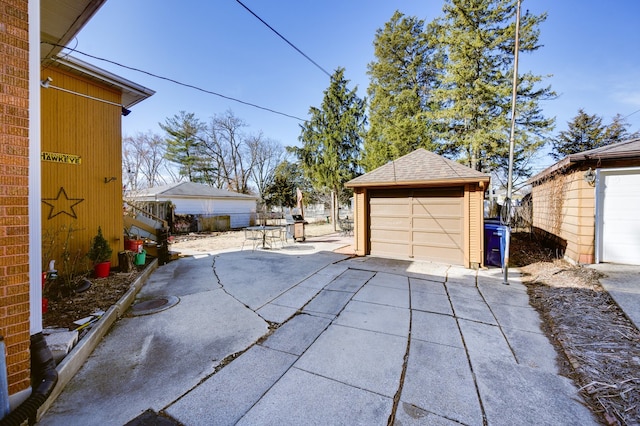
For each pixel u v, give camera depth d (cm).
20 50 201
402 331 331
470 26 1334
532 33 1245
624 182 570
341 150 1548
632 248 568
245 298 445
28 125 204
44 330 286
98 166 579
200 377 242
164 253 700
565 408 204
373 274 588
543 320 363
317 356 277
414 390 226
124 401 211
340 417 196
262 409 204
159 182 2928
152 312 385
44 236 471
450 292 474
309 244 1026
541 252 817
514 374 247
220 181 2889
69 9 337
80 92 551
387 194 766
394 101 1656
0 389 172
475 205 646
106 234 591
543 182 925
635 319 337
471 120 1391
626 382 229
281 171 2758
